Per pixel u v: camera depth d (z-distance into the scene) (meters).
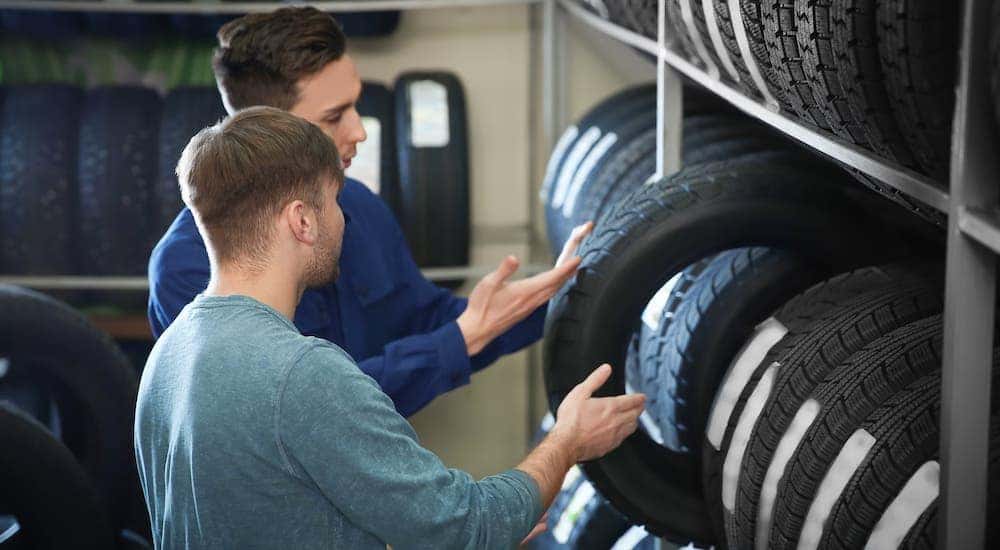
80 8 4.34
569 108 4.81
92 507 2.87
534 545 3.51
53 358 3.21
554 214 3.84
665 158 2.61
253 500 1.62
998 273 1.38
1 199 4.41
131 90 4.55
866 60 1.41
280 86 2.19
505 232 4.92
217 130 1.74
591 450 1.94
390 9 4.48
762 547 1.82
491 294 2.18
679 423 2.32
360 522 1.62
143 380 1.78
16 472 2.76
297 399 1.59
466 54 4.83
